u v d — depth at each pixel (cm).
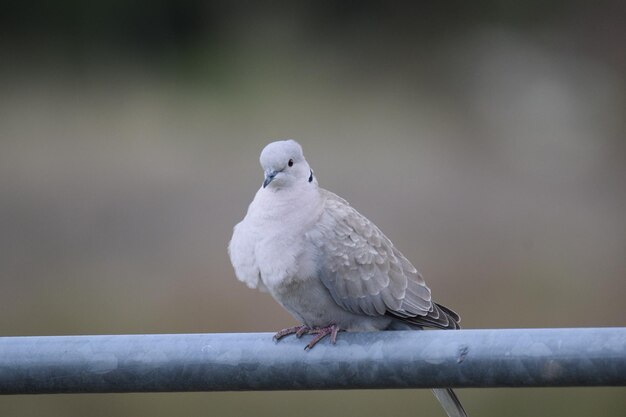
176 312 1431
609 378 432
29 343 455
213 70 2386
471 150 1942
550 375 438
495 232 1650
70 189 1797
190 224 1669
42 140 2002
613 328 437
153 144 1942
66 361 453
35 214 1741
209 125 2033
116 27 2519
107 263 1590
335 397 1194
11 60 2452
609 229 1695
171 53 2508
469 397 1187
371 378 458
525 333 442
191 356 456
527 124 2081
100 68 2441
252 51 2461
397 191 1762
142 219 1683
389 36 2514
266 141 1947
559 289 1491
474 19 2497
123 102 2205
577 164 1939
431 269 1533
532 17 2448
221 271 1511
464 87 2277
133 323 1422
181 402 1195
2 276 1567
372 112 2116
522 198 1766
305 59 2416
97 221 1691
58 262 1595
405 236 1614
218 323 1384
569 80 2277
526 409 1188
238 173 1816
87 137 2005
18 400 1209
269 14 2570
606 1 2375
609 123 2116
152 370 455
